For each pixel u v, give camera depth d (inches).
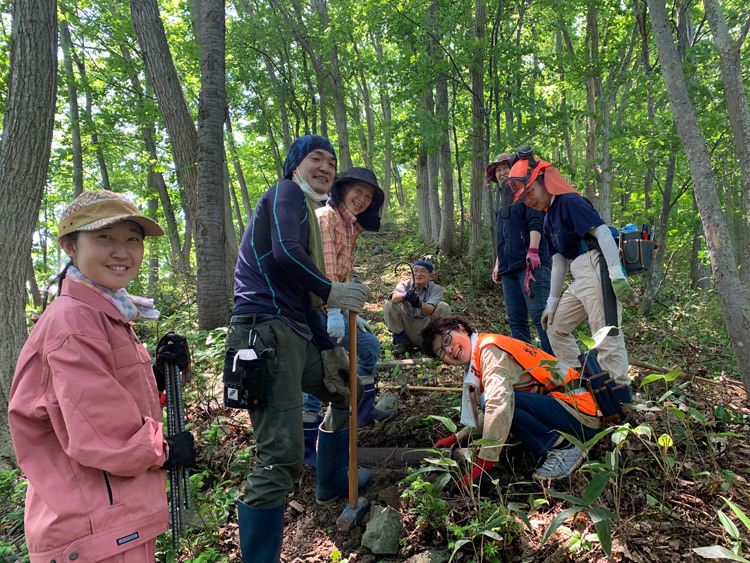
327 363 88.5
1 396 144.4
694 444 102.8
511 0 298.5
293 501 101.4
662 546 76.7
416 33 293.6
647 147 281.3
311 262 79.1
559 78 344.8
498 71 280.2
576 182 326.6
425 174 466.9
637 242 108.3
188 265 445.1
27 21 154.7
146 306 64.9
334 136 839.1
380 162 900.6
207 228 225.8
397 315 190.7
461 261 345.1
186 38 472.1
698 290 297.4
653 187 347.9
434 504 84.0
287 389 79.1
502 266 159.0
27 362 52.5
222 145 231.9
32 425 52.0
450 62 282.0
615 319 109.1
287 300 81.7
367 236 564.7
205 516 93.9
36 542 50.1
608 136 278.5
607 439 103.6
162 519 55.9
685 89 131.6
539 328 147.5
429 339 106.4
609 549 62.1
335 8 445.7
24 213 154.5
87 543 49.8
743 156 138.3
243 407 76.8
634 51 377.4
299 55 577.3
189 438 60.1
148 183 587.5
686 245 380.8
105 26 451.5
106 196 57.7
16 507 105.6
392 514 88.0
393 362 175.6
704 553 59.1
